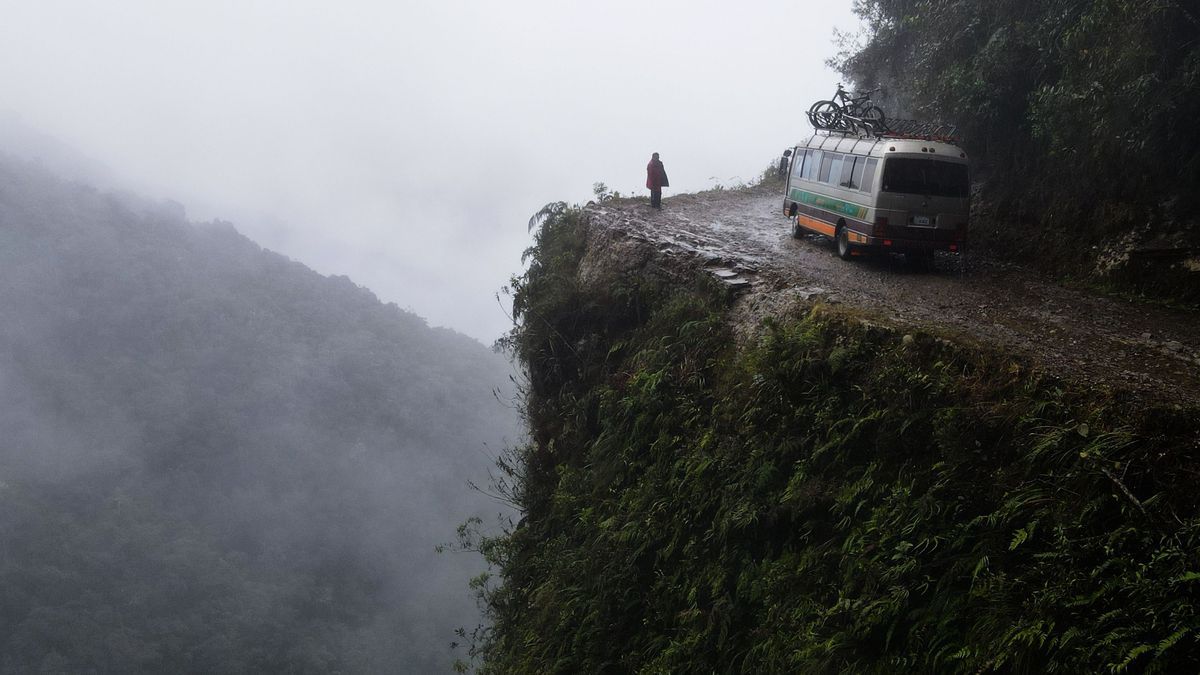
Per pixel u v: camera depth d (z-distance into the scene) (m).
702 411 8.73
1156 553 4.46
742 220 16.50
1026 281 10.27
